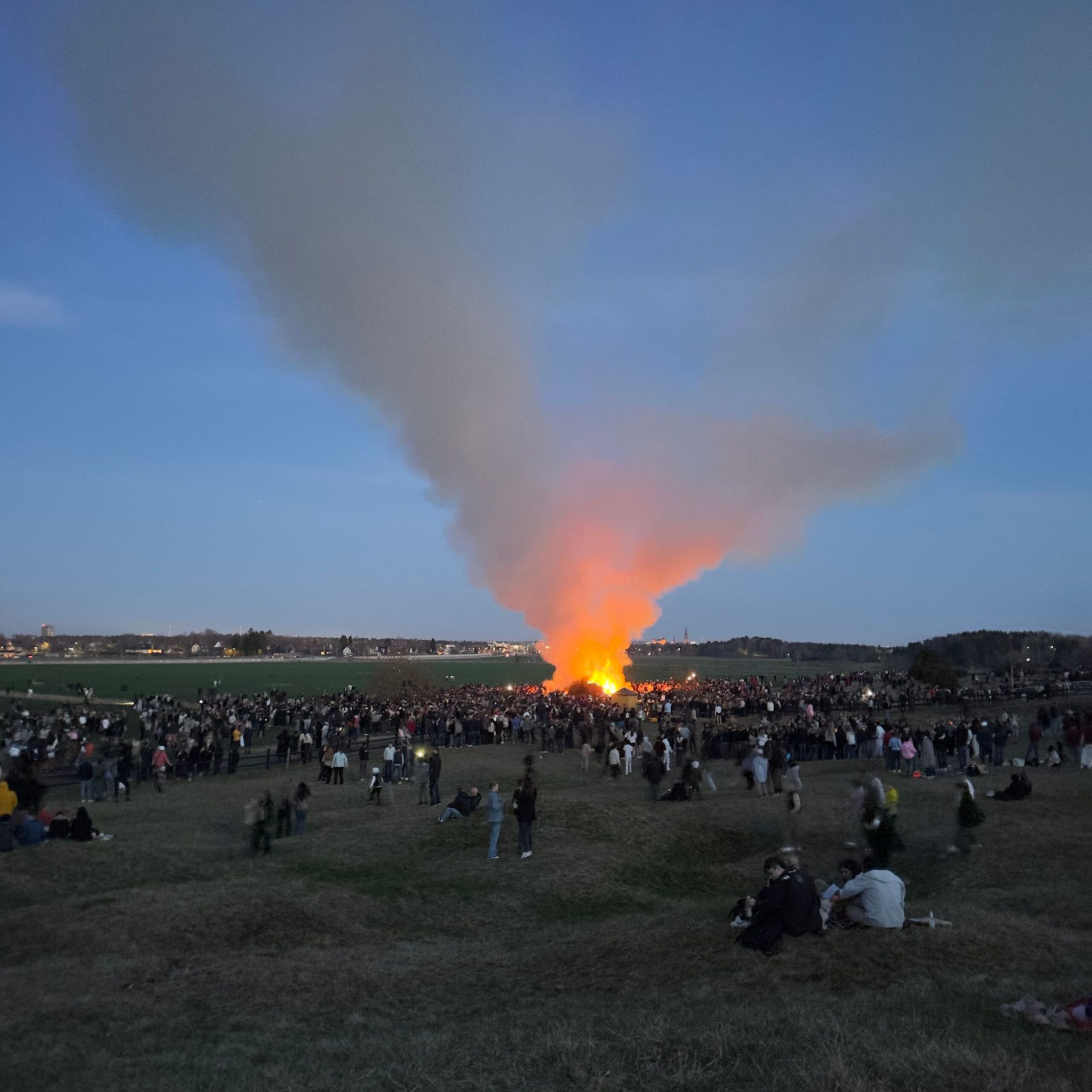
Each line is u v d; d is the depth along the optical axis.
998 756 39.69
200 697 95.06
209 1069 10.58
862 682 90.56
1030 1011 10.26
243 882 21.03
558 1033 10.97
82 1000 13.37
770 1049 9.69
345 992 14.16
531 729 59.53
